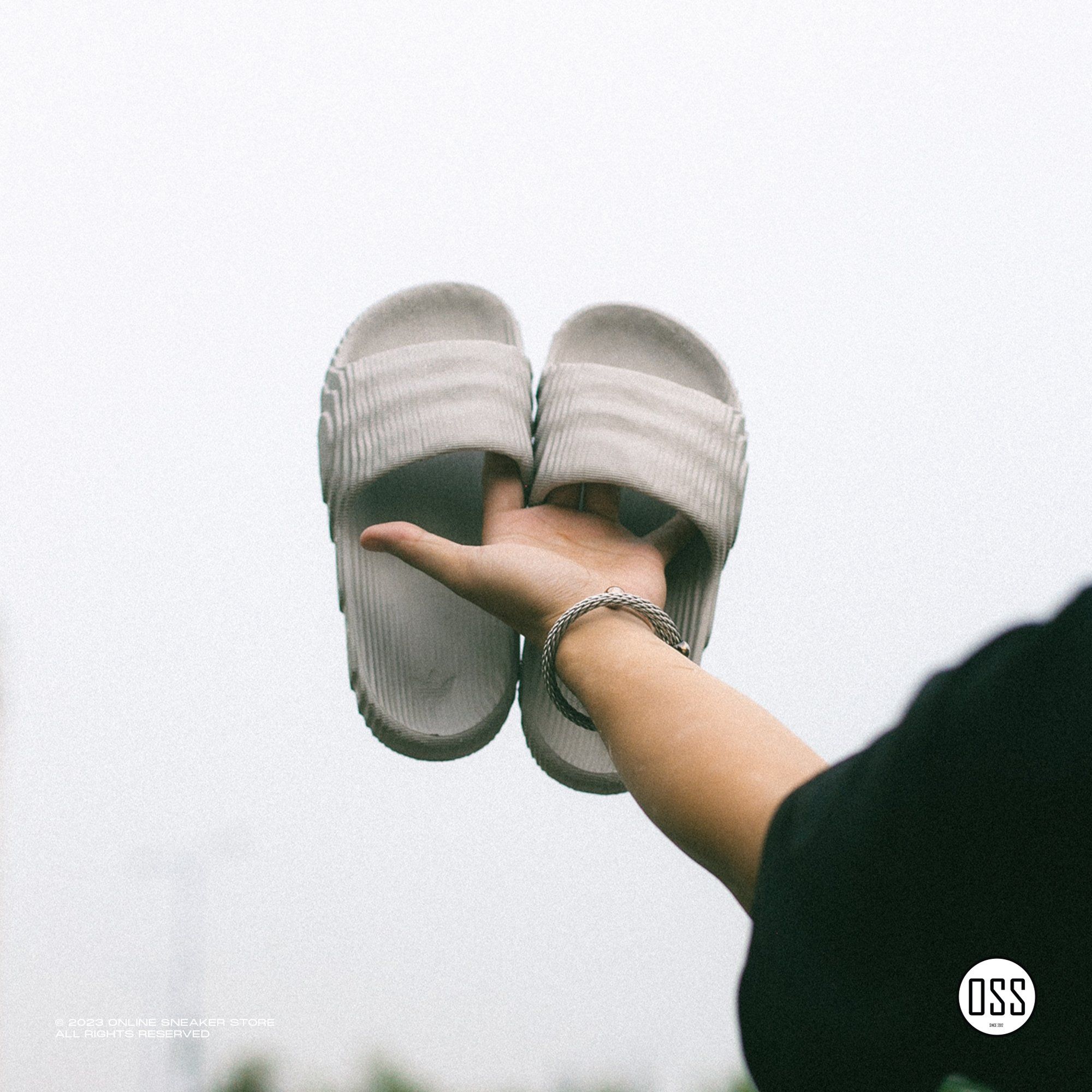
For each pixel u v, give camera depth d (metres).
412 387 1.28
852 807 0.44
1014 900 0.40
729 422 1.34
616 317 1.46
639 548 1.24
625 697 0.66
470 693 1.23
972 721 0.40
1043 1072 0.40
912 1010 0.42
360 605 1.25
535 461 1.31
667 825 0.58
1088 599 0.39
